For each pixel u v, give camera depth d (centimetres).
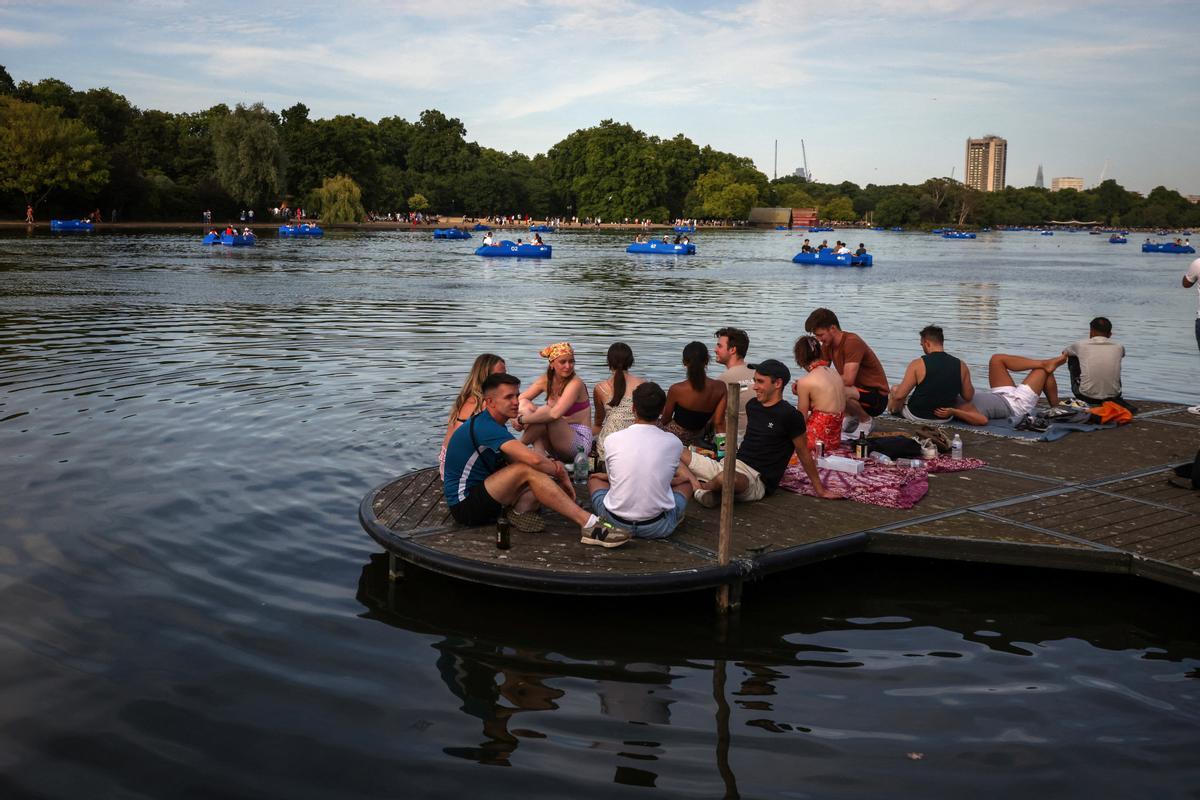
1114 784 348
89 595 500
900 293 2881
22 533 584
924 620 518
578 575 501
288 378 1138
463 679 430
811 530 583
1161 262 5812
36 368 1172
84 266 3197
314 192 9281
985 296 2817
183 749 361
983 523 601
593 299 2391
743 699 416
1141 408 988
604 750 369
